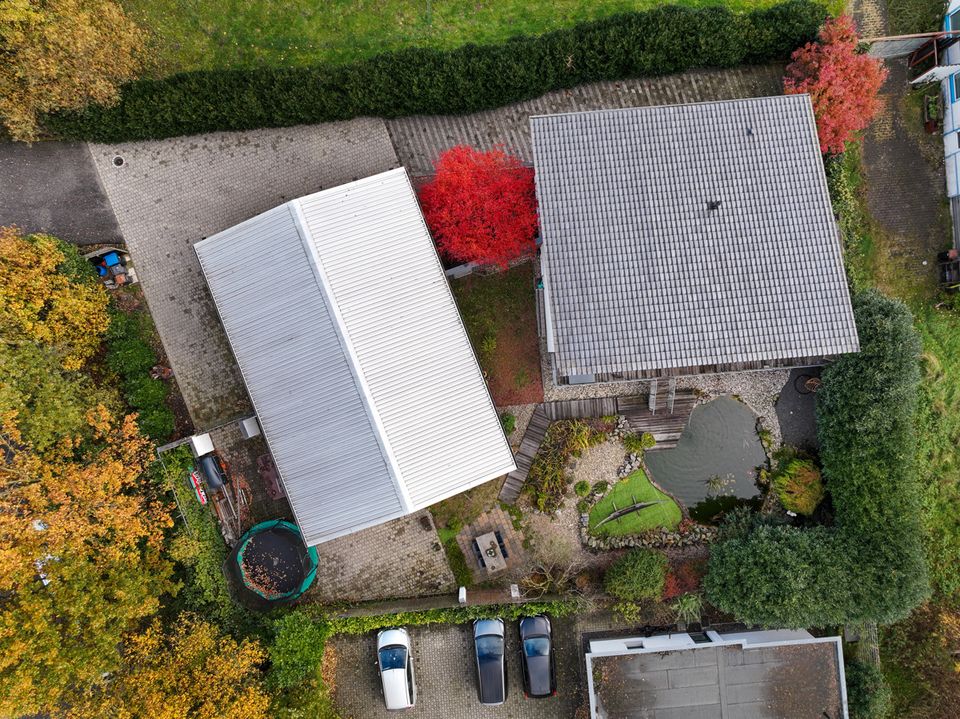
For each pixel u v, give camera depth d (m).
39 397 21.16
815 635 23.83
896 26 24.91
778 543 22.61
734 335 20.31
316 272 20.41
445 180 21.41
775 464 24.77
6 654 17.89
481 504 24.64
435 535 24.61
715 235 20.66
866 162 25.09
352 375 20.48
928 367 24.72
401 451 20.44
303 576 23.44
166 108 23.16
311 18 24.62
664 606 24.06
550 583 23.97
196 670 20.30
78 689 19.70
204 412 24.58
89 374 23.53
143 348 23.69
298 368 21.08
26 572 19.23
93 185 24.31
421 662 24.25
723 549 23.03
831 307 20.45
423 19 24.81
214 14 24.38
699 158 20.98
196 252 21.77
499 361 24.83
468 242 22.03
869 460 22.22
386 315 20.92
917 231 25.09
